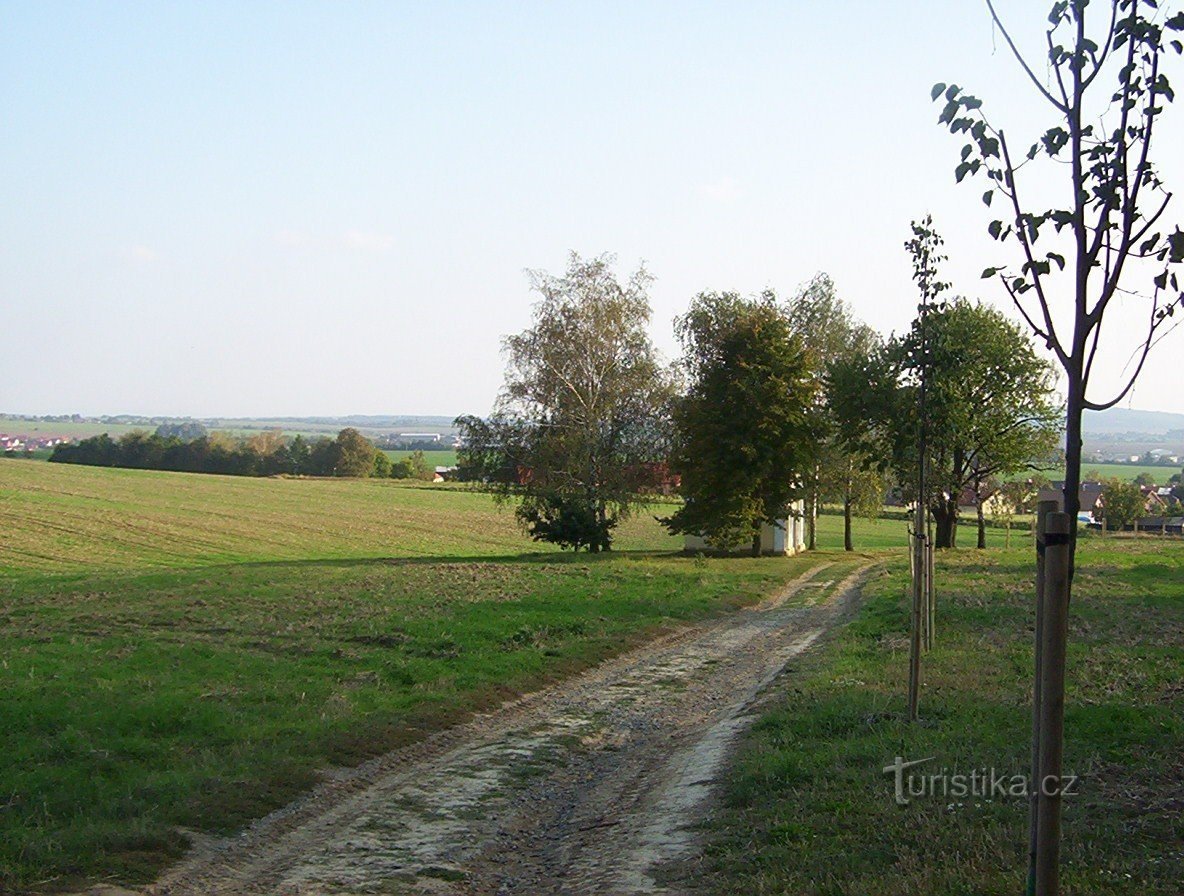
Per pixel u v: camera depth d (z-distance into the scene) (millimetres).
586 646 23516
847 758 12055
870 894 7543
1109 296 5965
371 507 99062
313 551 68875
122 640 22922
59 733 13836
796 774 11539
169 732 14391
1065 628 5789
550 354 55688
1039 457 57312
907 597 31375
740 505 52531
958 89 6426
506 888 9352
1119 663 17906
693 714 17641
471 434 56500
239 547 68438
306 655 21375
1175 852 8180
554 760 14391
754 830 9805
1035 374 55156
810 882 8000
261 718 15438
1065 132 6160
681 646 25156
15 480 97625
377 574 40344
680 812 11125
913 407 15211
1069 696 14727
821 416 55719
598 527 56188
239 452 140125
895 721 13836
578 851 10297
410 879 9516
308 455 144125
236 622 25938
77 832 9938
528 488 55406
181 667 19469
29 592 34312
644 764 14195
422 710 16609
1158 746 11523
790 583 42250
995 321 52688
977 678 17047
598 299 56312
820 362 62625
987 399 55062
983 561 47406
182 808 11016
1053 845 5770
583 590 33938
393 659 20828
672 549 67438
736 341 53344
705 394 54156
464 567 44062
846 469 62688
